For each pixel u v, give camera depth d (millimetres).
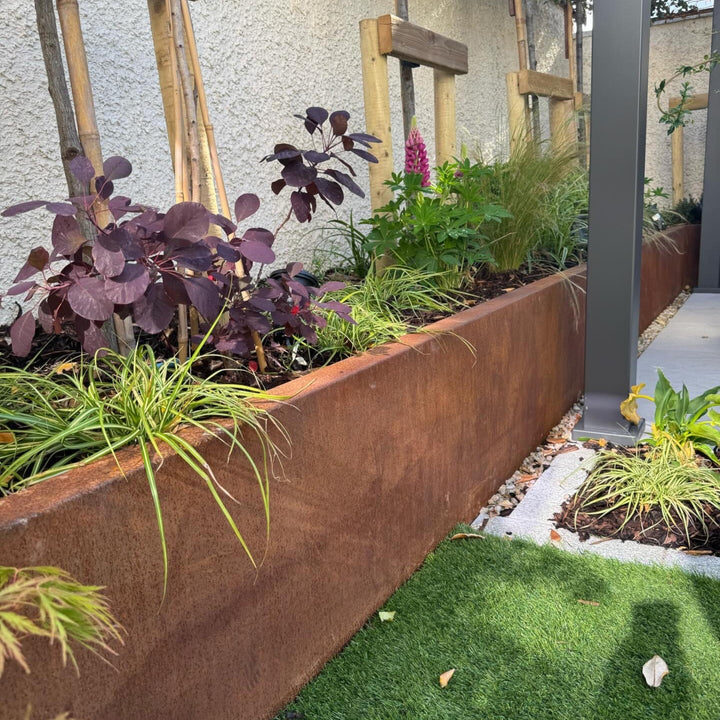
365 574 1830
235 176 3006
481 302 2820
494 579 2039
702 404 2773
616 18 2621
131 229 1450
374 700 1564
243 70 3000
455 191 3135
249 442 1355
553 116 5094
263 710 1473
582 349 3775
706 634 1742
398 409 1915
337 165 3625
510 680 1612
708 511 2344
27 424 1337
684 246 6738
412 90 3416
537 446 3127
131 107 2561
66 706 1000
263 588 1437
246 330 1718
